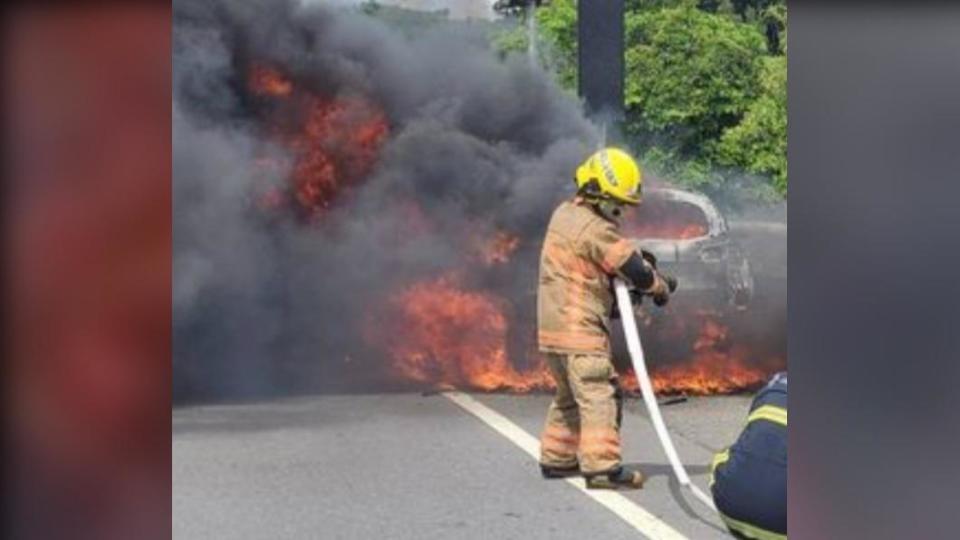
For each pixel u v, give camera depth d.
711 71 28.11
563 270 6.96
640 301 7.16
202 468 7.60
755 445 5.21
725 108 27.97
